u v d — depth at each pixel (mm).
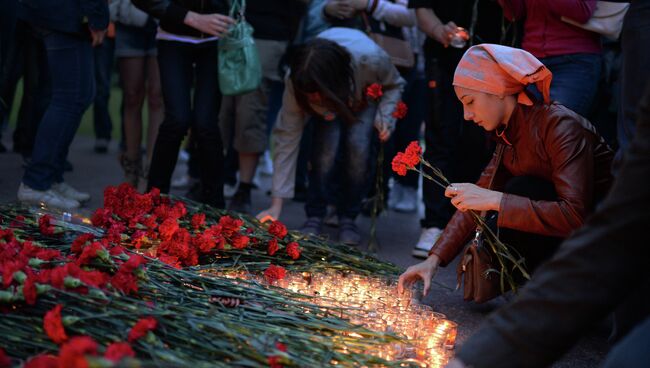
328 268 4637
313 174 6746
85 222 5160
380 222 7734
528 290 2033
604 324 4488
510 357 2014
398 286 4227
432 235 6207
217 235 4551
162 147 6324
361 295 4070
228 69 6270
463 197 4051
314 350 3064
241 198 7352
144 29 7594
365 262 4816
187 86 6367
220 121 8242
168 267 3738
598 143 4125
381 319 3588
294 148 6184
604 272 1904
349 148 6469
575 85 5395
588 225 1971
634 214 1875
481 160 6375
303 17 7949
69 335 2850
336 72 5711
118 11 7496
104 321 2945
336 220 7414
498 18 6051
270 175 10172
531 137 4082
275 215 6215
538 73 3914
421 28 6152
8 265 3102
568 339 1976
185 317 3066
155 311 3020
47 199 6441
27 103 8234
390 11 6910
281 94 9203
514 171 4293
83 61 6387
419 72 8031
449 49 6125
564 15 5285
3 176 7809
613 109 6164
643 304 2574
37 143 6410
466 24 6082
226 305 3502
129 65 7637
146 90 8547
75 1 6160
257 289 3691
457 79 4066
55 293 3020
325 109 5914
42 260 3453
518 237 4250
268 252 4695
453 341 3598
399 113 6203
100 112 10273
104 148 10414
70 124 6457
